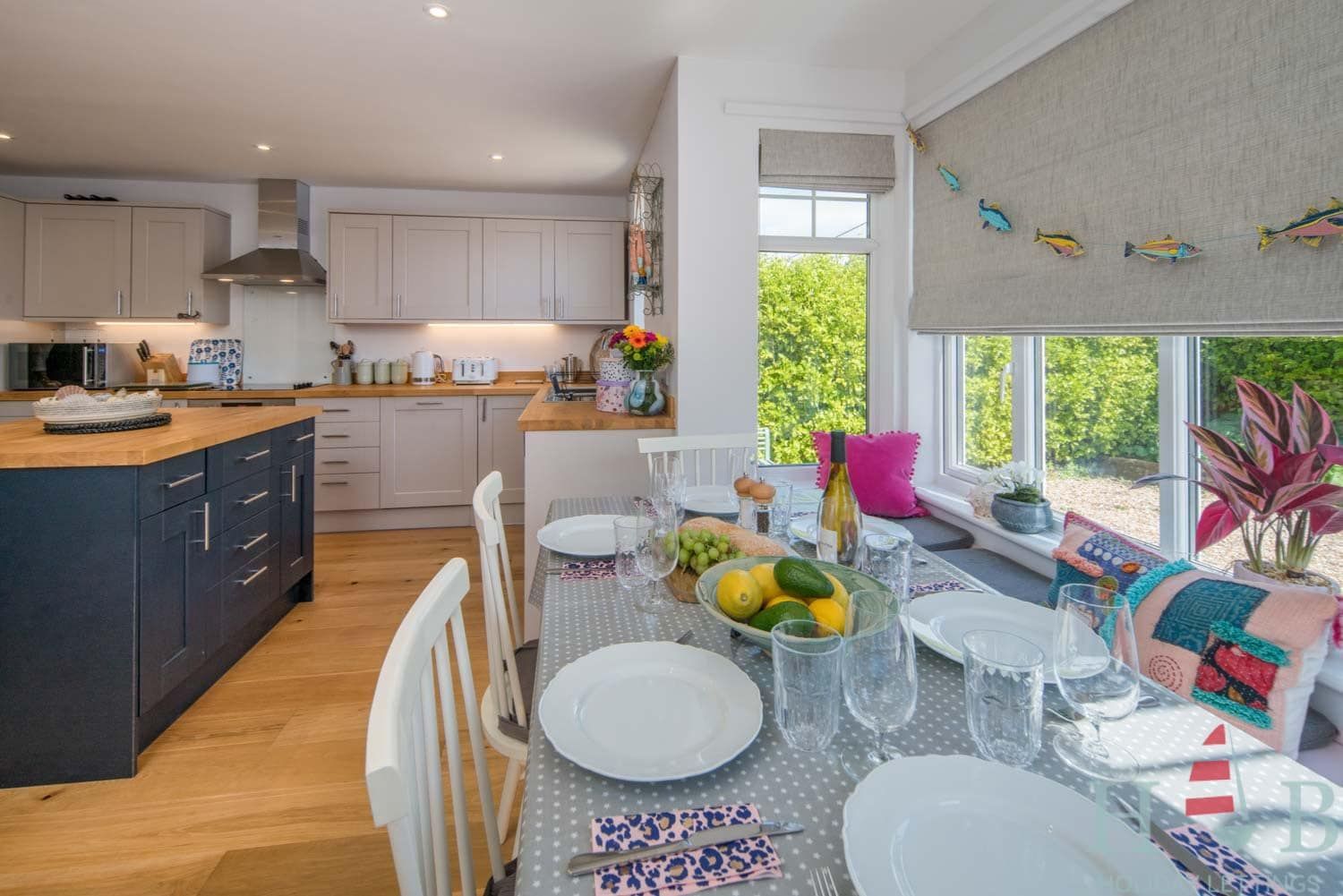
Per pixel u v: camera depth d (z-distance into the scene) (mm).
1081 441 2133
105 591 1730
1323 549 1471
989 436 2568
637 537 1179
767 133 2730
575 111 3264
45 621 1706
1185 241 1614
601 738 724
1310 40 1349
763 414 2928
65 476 1698
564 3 2293
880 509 2627
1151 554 1454
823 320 2969
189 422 2387
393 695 624
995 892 509
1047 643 991
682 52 2645
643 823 616
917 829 573
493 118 3359
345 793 1703
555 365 5016
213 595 2152
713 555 1216
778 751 734
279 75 2863
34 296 4168
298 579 2895
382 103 3172
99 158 4027
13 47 2627
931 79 2645
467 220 4570
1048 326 2041
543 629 1044
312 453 3041
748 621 938
